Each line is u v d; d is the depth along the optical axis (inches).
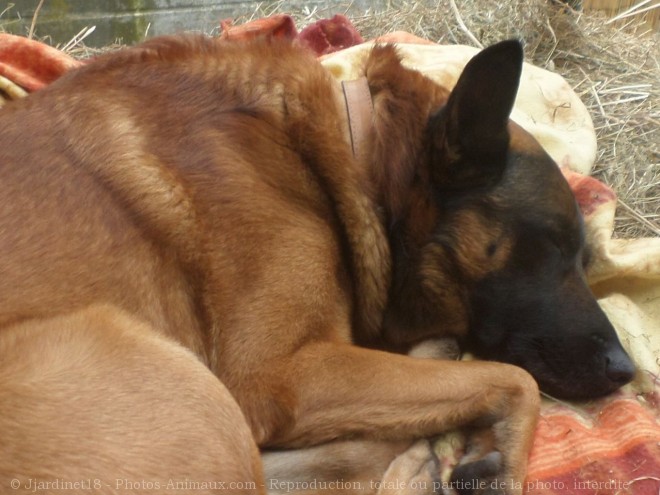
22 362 48.6
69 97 53.2
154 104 53.6
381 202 55.6
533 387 54.0
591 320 56.5
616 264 61.1
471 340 57.6
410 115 55.7
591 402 57.2
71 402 48.1
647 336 60.1
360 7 105.7
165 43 55.3
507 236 55.5
